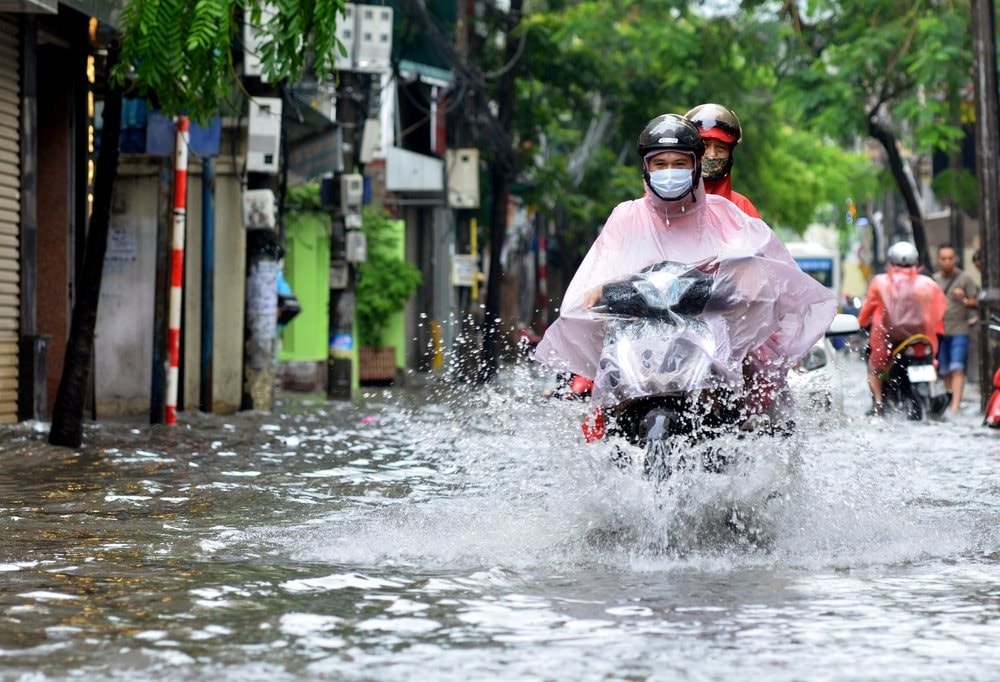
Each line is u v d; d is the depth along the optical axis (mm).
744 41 64125
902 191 63031
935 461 25922
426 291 81250
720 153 17938
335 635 11359
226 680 9961
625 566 14641
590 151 95562
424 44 71188
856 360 74438
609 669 10273
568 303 16234
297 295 58062
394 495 20656
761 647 10984
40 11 28812
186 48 24844
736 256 15930
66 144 32594
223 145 39000
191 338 38562
